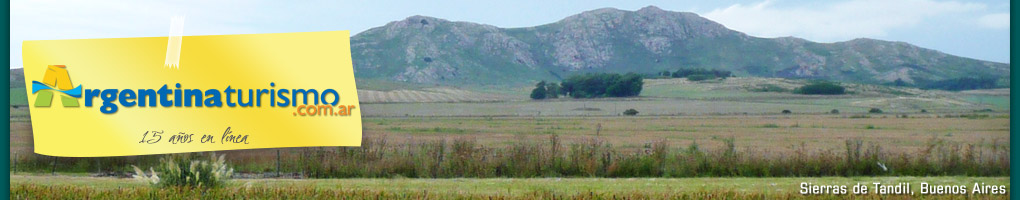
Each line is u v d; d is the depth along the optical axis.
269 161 26.23
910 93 135.25
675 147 44.69
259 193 16.91
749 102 121.88
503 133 64.19
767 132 66.81
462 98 137.50
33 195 16.91
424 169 25.20
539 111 107.88
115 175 24.25
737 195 17.81
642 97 132.12
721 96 132.75
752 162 25.36
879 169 25.27
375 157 26.03
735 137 59.84
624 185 21.19
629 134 63.97
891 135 61.53
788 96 132.62
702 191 18.48
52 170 25.09
